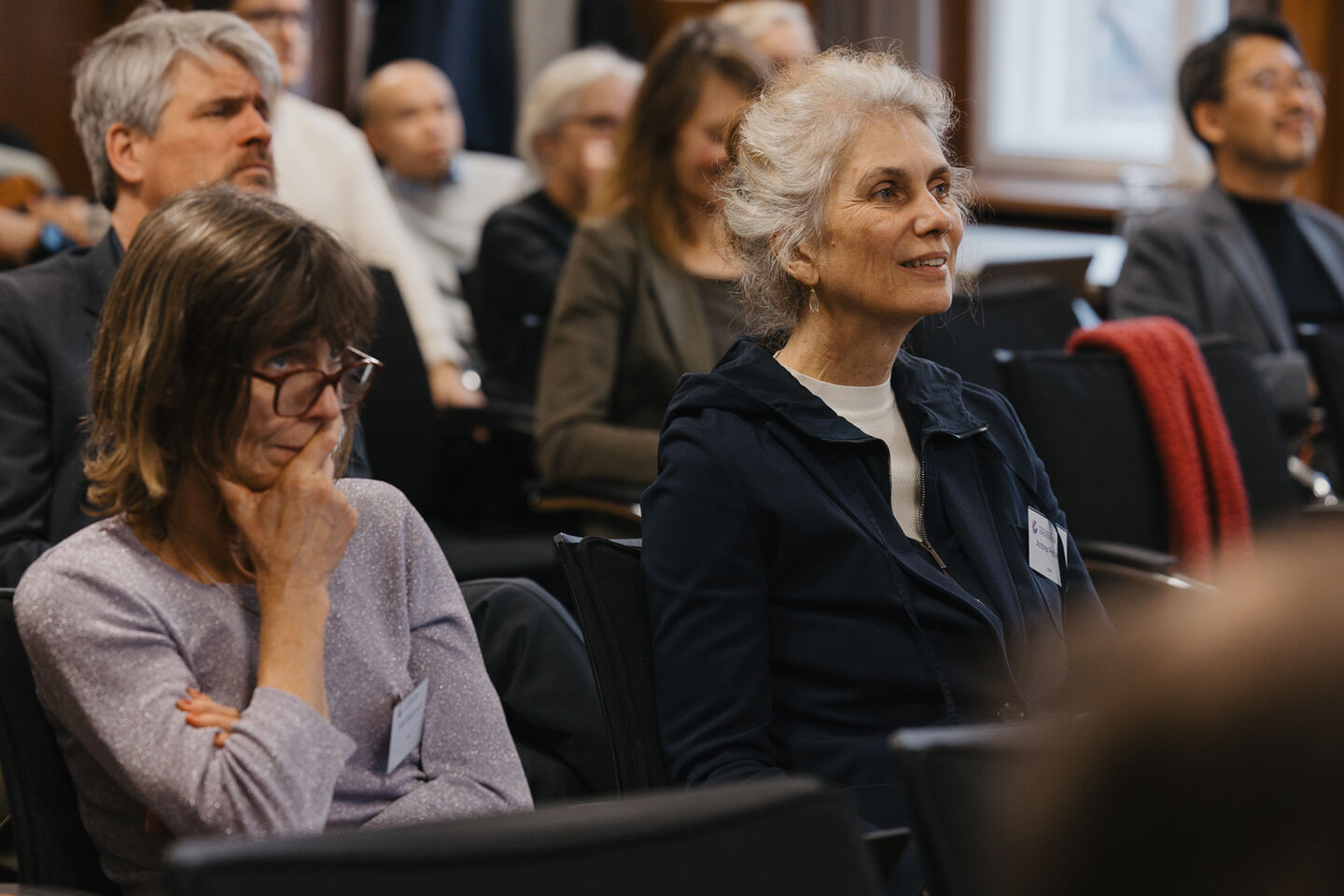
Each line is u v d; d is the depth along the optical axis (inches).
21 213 205.2
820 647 92.3
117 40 122.7
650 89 171.0
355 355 80.2
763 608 92.6
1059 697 97.1
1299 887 29.7
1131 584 139.1
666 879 45.1
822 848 47.0
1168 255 214.7
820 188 96.7
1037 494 104.5
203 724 74.2
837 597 92.5
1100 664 38.7
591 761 94.8
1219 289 210.8
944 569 96.5
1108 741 31.5
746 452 94.2
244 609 79.3
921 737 55.9
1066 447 152.8
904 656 92.2
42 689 76.7
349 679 83.0
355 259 80.3
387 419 167.3
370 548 86.4
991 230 346.3
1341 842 29.7
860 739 91.0
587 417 169.3
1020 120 359.9
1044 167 351.6
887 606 92.4
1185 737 30.5
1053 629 98.9
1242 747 30.1
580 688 96.0
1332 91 278.4
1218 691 30.4
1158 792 30.7
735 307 170.9
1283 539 32.4
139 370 75.6
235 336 75.4
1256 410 169.8
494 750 87.0
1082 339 161.9
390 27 312.2
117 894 81.0
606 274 171.5
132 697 74.4
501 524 202.2
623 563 93.3
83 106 123.5
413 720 84.9
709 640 89.8
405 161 273.7
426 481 170.9
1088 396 155.3
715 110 167.2
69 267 119.2
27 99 278.4
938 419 99.5
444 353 235.9
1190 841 30.4
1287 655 30.1
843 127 96.9
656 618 91.4
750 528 92.8
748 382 96.9
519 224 233.1
